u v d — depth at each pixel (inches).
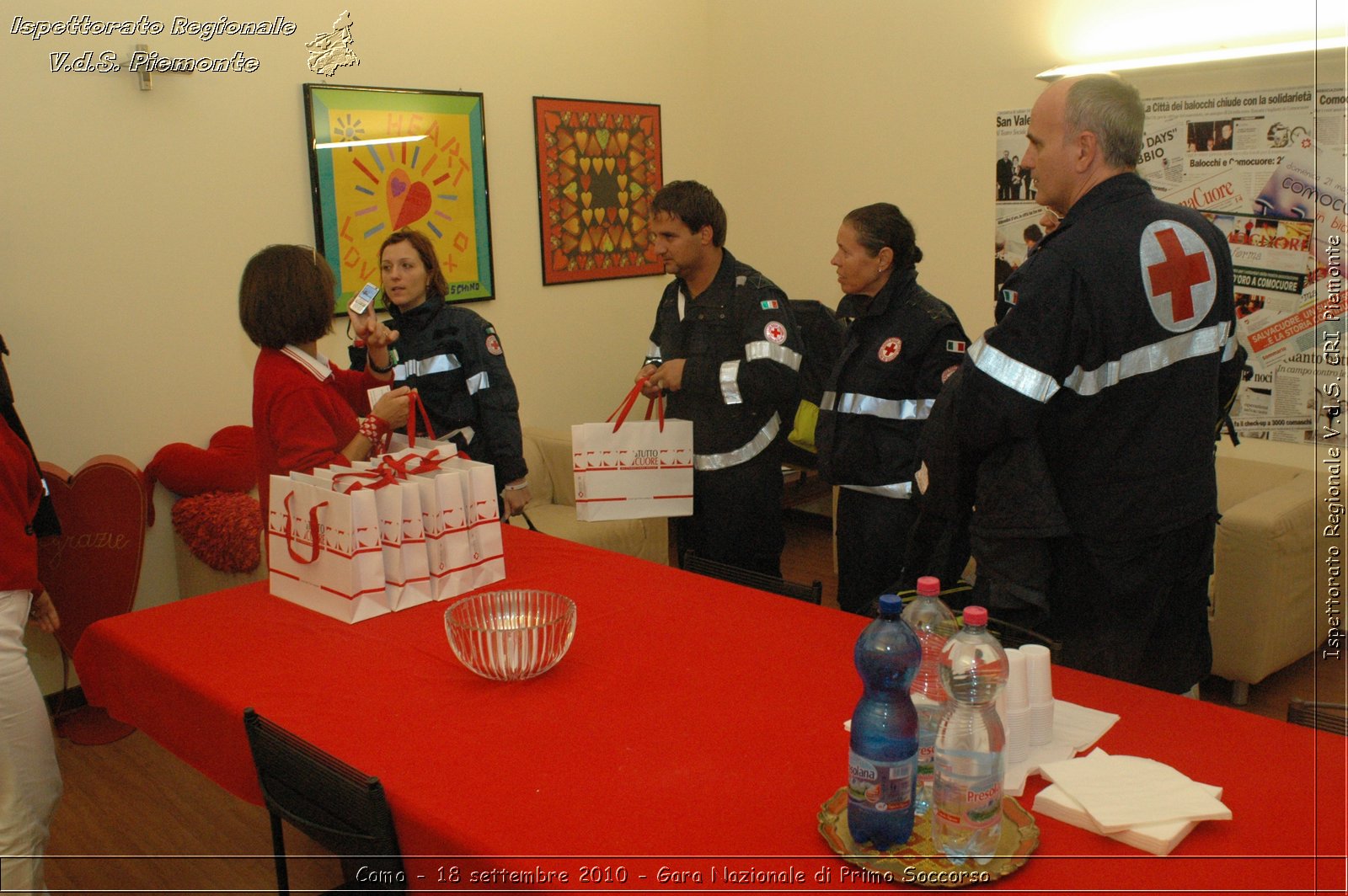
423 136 153.4
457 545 77.8
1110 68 141.1
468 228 161.5
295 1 137.6
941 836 41.9
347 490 73.9
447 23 155.8
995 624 66.8
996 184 160.2
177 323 130.3
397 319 109.7
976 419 67.8
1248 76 132.0
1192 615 74.4
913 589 85.8
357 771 49.7
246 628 73.2
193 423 133.0
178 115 128.0
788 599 75.3
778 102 189.2
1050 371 65.7
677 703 58.2
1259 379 137.5
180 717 66.0
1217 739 51.4
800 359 102.6
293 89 138.9
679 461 100.0
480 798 48.7
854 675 61.3
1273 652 118.9
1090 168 69.4
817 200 186.4
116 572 120.0
